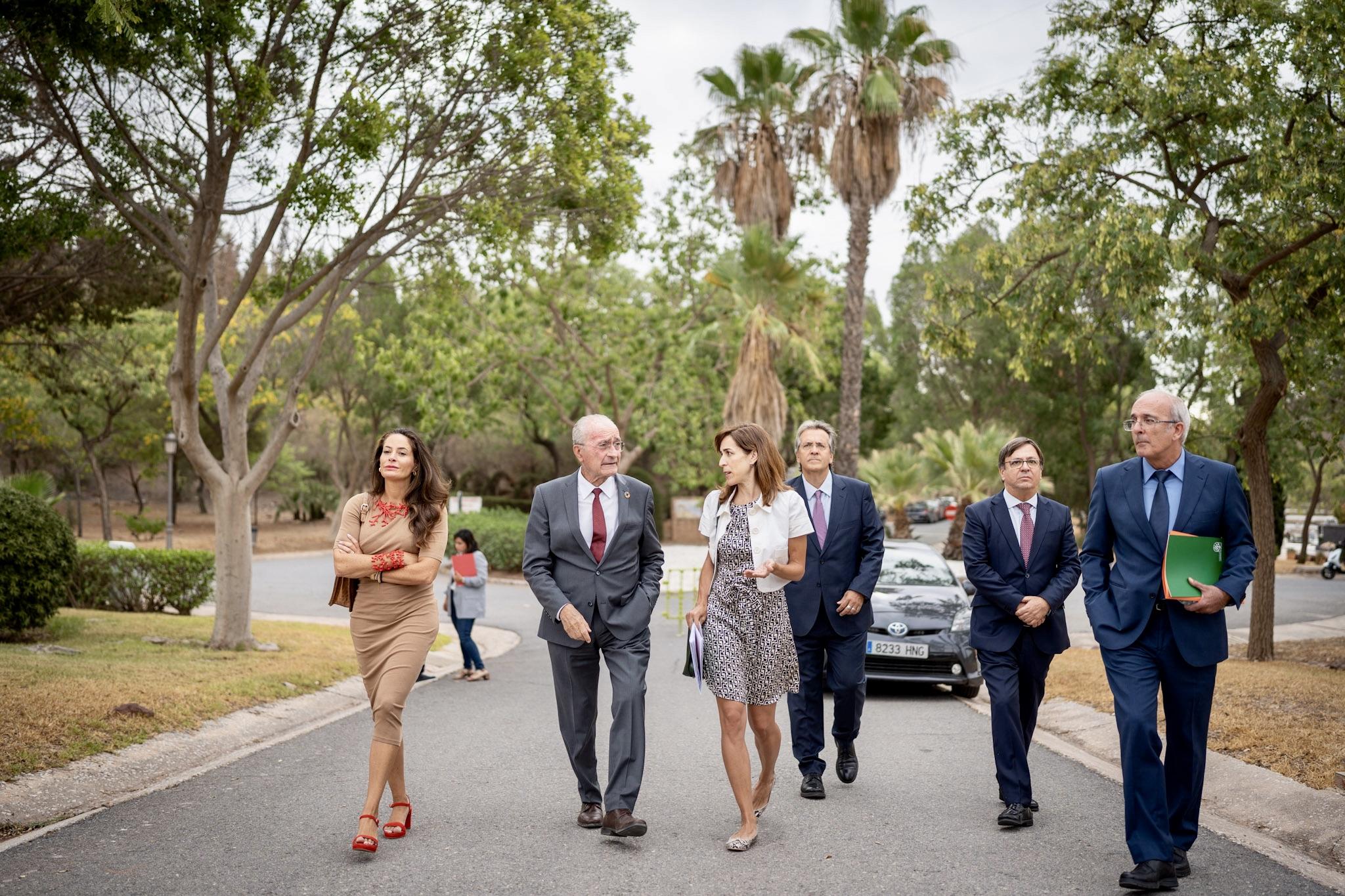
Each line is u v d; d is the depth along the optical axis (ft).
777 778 21.70
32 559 37.40
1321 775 20.21
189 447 40.19
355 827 17.44
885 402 169.27
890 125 76.89
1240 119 37.11
